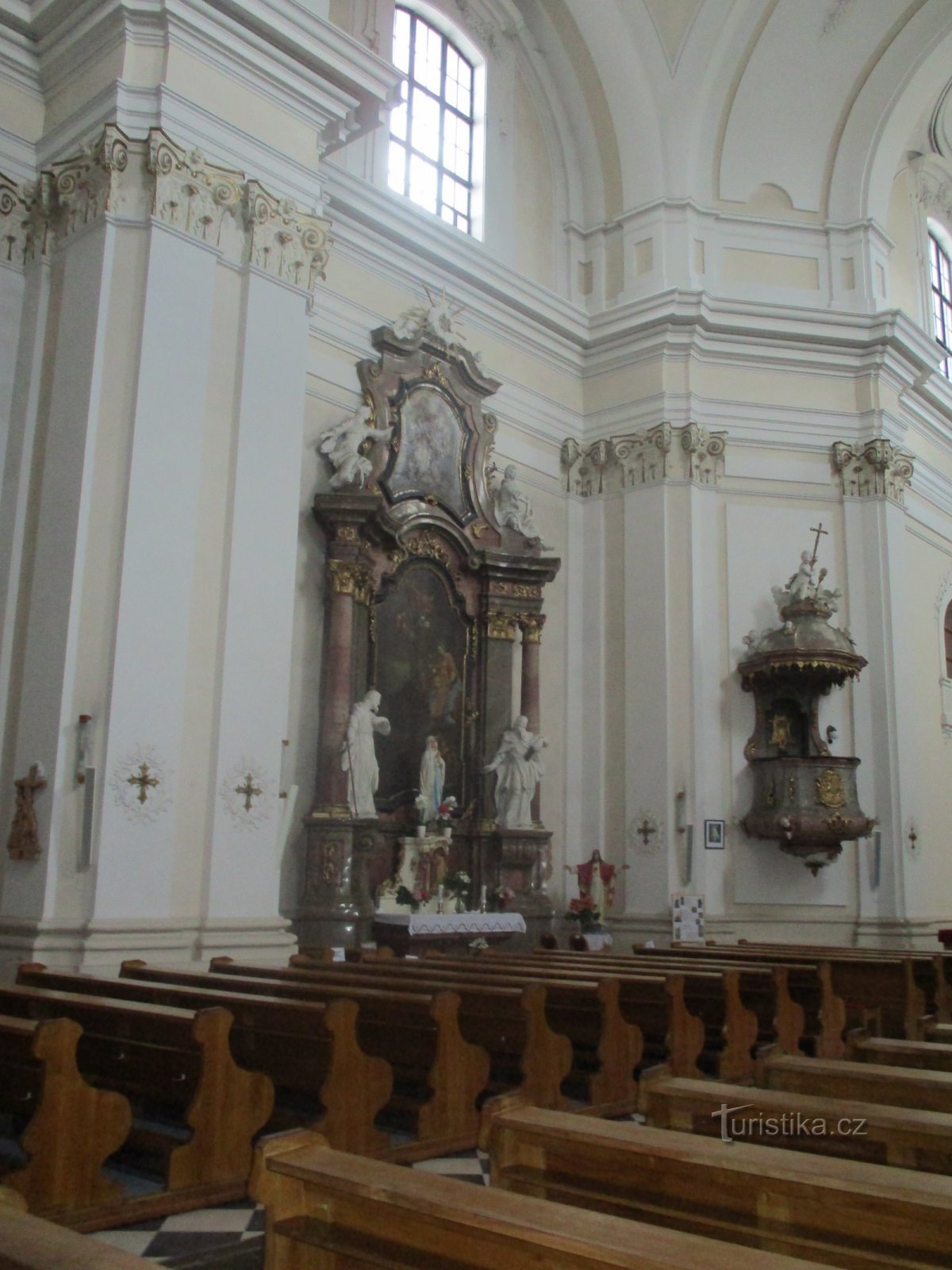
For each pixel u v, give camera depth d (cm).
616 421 1338
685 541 1275
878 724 1278
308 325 881
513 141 1350
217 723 784
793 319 1334
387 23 1185
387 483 1102
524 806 1140
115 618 744
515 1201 223
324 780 985
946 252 1702
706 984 663
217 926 753
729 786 1250
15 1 857
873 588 1311
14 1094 414
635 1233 208
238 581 808
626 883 1223
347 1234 236
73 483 764
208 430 816
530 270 1345
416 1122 500
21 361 837
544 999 544
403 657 1105
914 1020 749
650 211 1352
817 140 1392
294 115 898
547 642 1278
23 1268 185
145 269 791
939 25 1321
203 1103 430
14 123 865
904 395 1459
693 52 1318
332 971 713
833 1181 254
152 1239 384
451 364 1184
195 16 828
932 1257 240
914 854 1262
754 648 1262
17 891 731
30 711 753
